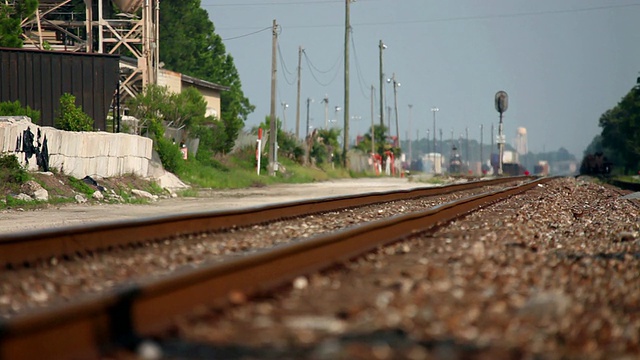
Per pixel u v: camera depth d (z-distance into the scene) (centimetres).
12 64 14062
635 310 2903
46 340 1959
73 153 10600
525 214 7594
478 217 7138
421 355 2016
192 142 17088
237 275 2981
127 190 11006
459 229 5812
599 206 9912
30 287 3192
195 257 4069
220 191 13912
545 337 2275
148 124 15312
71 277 3444
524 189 13325
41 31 19212
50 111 14150
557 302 2608
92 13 18950
